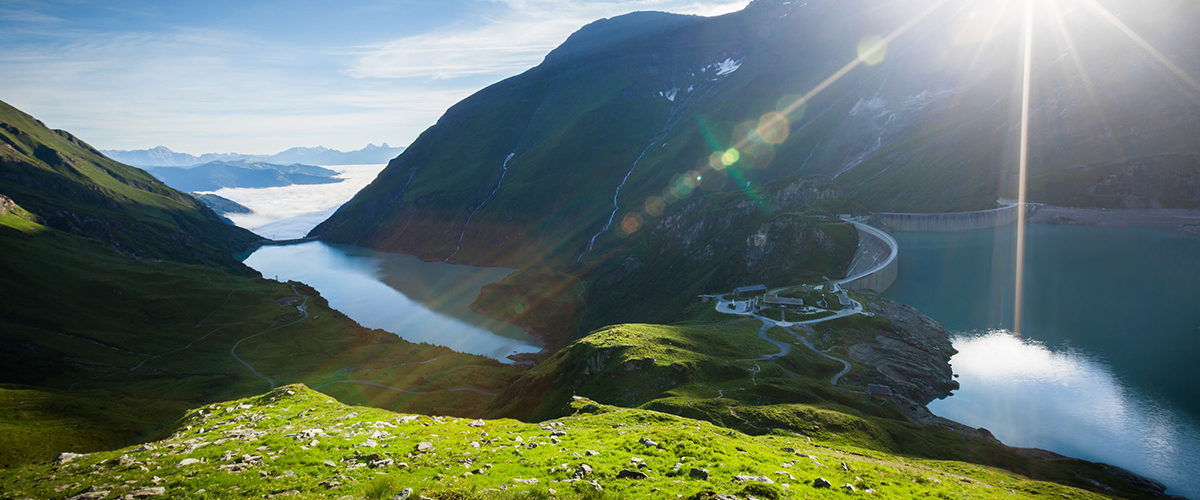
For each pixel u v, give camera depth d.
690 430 43.00
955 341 145.88
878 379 108.69
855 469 36.97
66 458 34.06
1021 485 54.28
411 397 138.00
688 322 152.50
